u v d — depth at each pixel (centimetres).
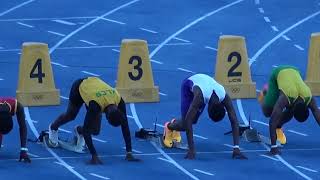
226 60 4134
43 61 4009
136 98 4072
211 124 3850
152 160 3444
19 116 3341
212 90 3375
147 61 4088
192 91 3406
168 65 4584
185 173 3322
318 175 3341
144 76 4088
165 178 3269
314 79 4222
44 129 3747
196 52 4775
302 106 3375
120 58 4072
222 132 3766
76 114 3519
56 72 4441
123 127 3391
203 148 3581
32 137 3659
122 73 4062
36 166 3356
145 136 3653
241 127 3697
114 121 3312
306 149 3597
